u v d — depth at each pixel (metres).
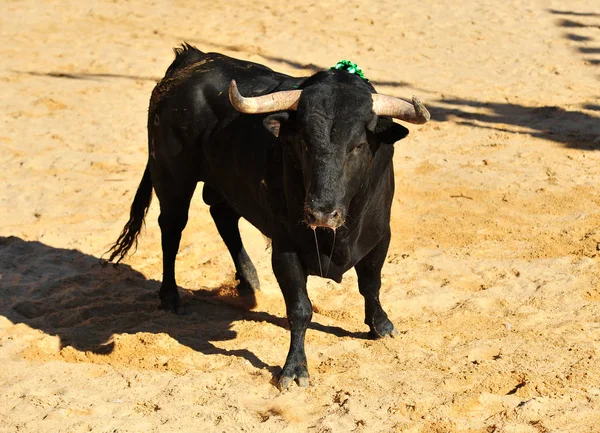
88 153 13.29
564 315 7.95
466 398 6.39
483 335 7.59
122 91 16.31
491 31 19.86
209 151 7.62
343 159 5.96
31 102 15.60
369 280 7.36
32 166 12.69
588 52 18.31
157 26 20.47
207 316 8.28
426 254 9.52
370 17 21.06
